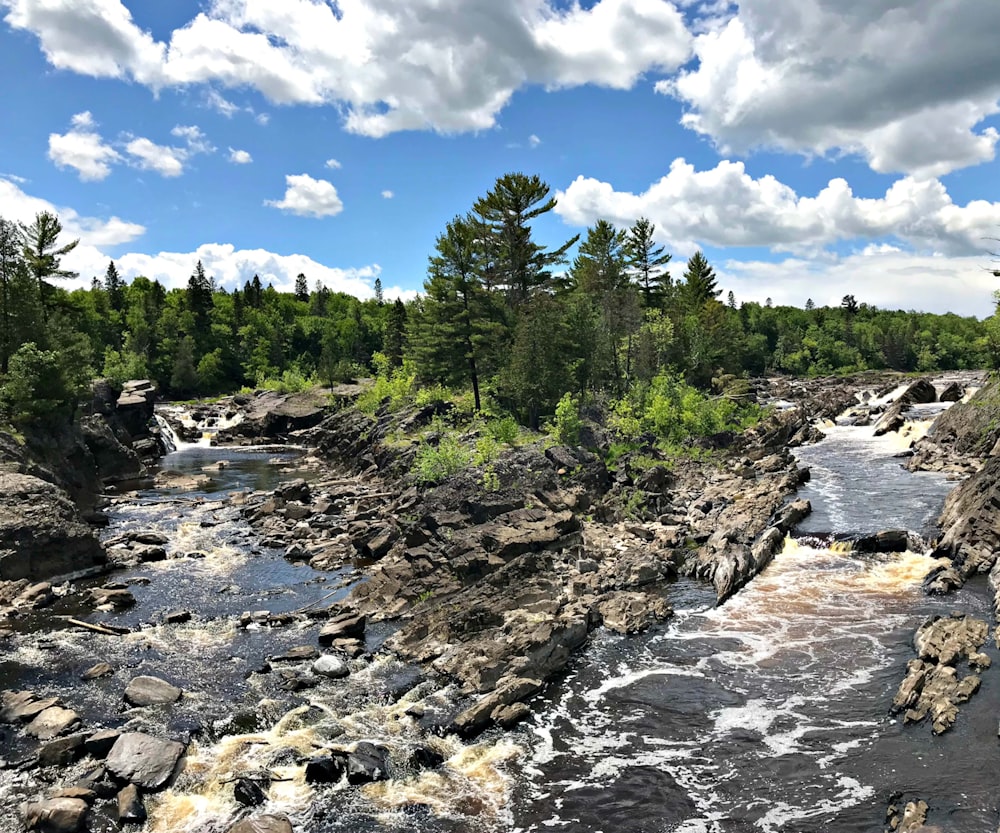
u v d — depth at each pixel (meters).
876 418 68.81
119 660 22.78
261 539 38.22
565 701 19.88
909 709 17.66
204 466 67.44
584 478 41.62
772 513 35.88
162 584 30.72
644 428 58.00
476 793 15.72
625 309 76.25
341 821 14.80
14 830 14.38
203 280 156.75
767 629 23.72
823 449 56.19
